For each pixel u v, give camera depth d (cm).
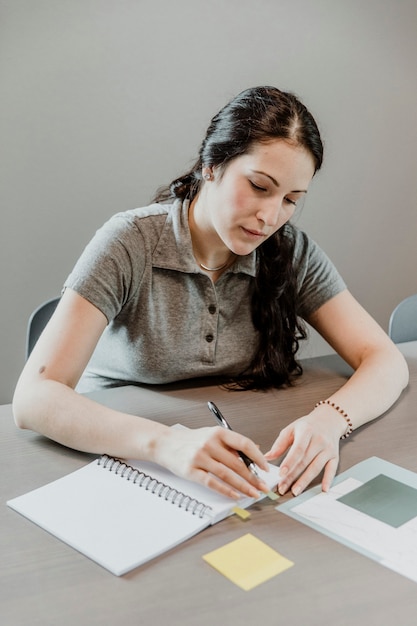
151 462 83
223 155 93
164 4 188
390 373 109
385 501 77
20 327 196
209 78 202
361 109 231
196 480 76
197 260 111
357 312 123
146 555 64
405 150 245
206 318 111
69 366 93
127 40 186
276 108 90
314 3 211
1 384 198
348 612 58
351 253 247
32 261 192
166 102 197
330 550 67
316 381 118
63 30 177
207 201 101
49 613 57
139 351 111
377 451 91
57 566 63
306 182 93
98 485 78
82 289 98
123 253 103
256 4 202
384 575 63
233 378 118
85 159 190
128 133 194
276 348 116
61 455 86
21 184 184
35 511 72
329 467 84
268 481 80
